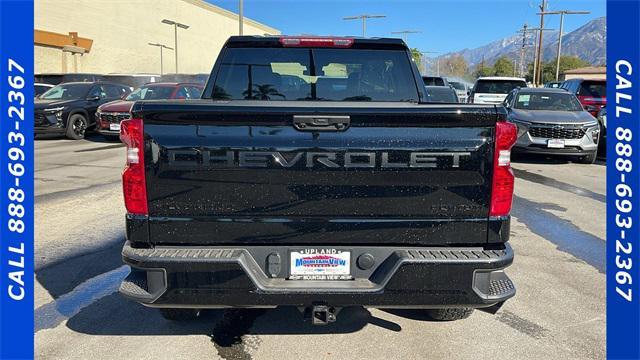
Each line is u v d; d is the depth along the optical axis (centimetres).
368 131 263
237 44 392
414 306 274
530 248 527
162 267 266
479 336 341
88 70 4969
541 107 1139
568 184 876
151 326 354
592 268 469
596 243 544
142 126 263
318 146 263
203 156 264
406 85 400
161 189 267
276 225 270
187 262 264
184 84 1502
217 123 262
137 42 5734
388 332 346
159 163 265
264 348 324
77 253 497
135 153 265
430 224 271
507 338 338
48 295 402
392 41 391
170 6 6369
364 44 391
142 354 316
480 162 266
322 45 388
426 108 262
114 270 456
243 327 352
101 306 385
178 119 262
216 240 272
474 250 275
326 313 272
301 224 270
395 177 266
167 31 6331
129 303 391
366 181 266
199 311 355
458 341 334
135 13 5678
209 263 265
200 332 345
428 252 271
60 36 4444
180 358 312
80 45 4722
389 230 271
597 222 629
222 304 271
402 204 269
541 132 1045
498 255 271
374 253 274
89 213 643
